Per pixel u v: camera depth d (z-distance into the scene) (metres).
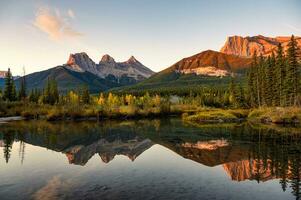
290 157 28.42
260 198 16.83
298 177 21.33
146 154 31.47
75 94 150.12
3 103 104.38
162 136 46.72
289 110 72.56
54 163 26.98
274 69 96.00
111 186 19.12
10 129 57.38
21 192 17.98
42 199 16.58
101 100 146.75
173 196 16.97
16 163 27.02
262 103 100.06
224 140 40.75
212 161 27.17
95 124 70.50
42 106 110.75
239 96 115.12
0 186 19.36
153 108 108.75
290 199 16.70
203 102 146.50
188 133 50.19
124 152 32.84
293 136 43.66
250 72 111.19
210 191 18.00
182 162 26.97
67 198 16.70
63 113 85.62
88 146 37.31
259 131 51.09
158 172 23.09
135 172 23.19
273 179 20.84
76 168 24.86
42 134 49.59
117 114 92.50
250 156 29.19
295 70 83.94
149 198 16.62
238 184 19.59
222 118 80.75
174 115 109.56
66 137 46.03
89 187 18.94
